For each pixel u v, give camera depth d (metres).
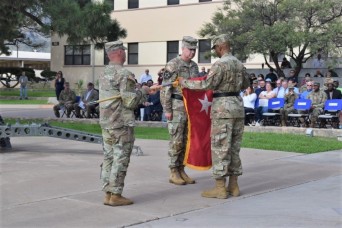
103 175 6.85
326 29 21.94
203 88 7.26
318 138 15.03
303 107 16.88
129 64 39.75
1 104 30.64
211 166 7.83
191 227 5.91
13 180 8.34
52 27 19.23
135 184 8.26
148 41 38.62
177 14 36.97
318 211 6.63
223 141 7.23
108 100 6.67
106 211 6.54
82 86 39.47
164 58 38.00
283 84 18.02
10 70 45.81
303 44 22.42
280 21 22.75
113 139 6.70
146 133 15.86
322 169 9.88
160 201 7.14
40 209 6.58
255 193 7.74
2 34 19.41
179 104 8.13
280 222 6.12
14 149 11.95
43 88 46.78
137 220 6.16
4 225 5.88
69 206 6.75
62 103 20.77
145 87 7.59
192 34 36.19
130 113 6.73
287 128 16.23
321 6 21.59
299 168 9.98
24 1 17.92
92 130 16.27
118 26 26.59
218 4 34.47
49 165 9.80
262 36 21.91
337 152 12.24
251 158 11.13
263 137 15.00
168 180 8.59
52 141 13.48
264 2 22.92
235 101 7.25
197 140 7.79
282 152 12.06
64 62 43.97
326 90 17.48
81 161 10.31
